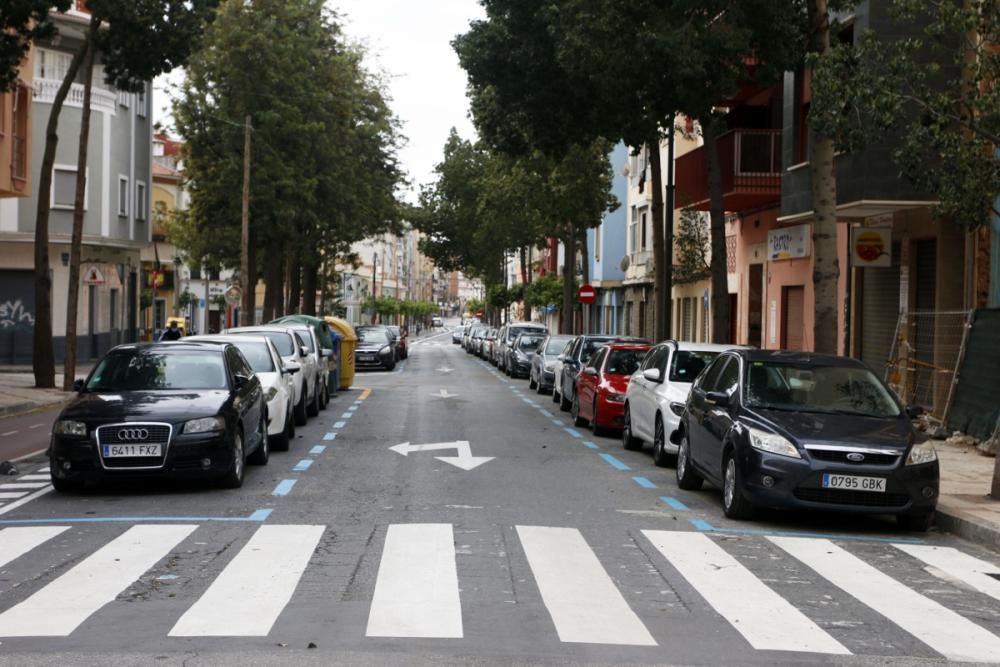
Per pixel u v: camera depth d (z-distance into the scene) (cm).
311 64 4547
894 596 786
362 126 5091
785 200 2406
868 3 1842
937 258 1953
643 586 788
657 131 2320
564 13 1944
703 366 1577
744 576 834
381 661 585
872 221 2148
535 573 816
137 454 1159
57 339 4141
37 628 650
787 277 2738
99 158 4250
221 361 1334
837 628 688
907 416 1126
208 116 4331
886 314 2208
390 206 5416
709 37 1862
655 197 2762
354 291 11544
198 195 4494
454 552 885
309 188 4428
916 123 1331
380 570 814
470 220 7481
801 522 1097
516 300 8088
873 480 1026
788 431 1058
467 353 7400
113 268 4562
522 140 2561
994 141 1259
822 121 1352
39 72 4106
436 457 1550
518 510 1109
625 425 1727
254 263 4672
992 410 1655
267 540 929
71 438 1162
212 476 1196
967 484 1298
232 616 677
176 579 783
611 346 2020
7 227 4000
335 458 1530
